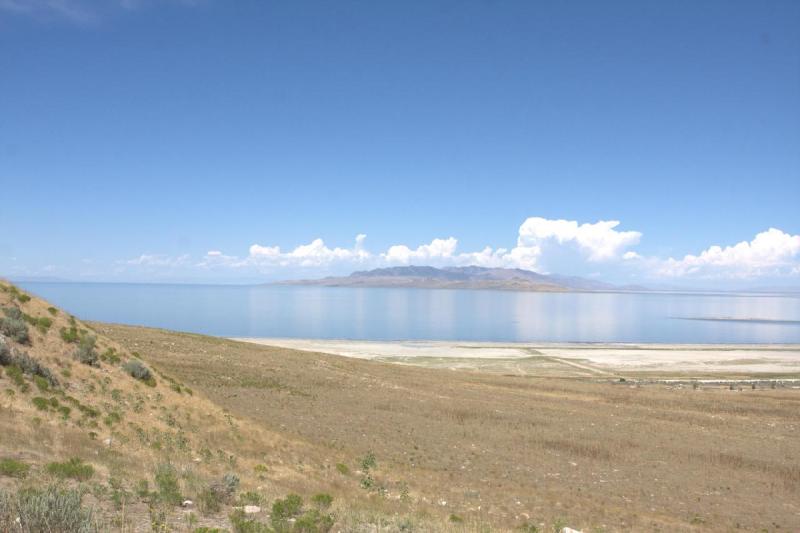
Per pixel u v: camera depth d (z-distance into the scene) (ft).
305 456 79.87
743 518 72.59
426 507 59.41
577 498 75.51
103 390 74.90
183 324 540.93
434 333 508.94
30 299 85.76
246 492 46.70
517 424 122.83
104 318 557.74
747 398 175.01
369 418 116.98
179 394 86.74
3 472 35.86
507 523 57.52
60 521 23.95
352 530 36.19
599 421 131.23
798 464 101.04
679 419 140.36
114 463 48.32
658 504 76.79
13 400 60.08
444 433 109.81
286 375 156.15
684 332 561.84
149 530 29.45
